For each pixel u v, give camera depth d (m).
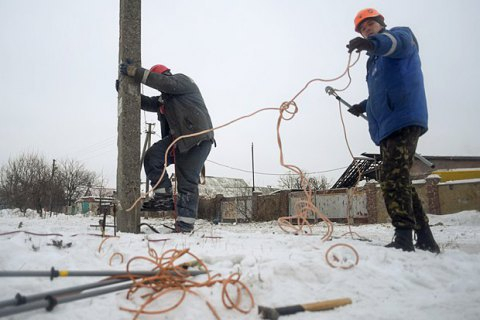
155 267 2.41
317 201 18.61
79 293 1.94
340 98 4.72
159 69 5.12
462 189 14.97
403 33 3.29
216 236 4.23
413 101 3.32
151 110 5.50
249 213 21.64
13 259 2.46
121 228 4.66
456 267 2.81
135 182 4.80
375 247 3.06
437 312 1.96
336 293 2.22
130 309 1.91
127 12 5.02
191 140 4.83
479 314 1.90
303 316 1.93
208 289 2.10
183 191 4.98
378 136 3.53
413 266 2.74
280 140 3.92
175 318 1.85
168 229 5.22
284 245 3.41
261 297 2.11
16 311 1.66
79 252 2.79
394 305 2.09
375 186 16.59
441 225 12.23
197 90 5.04
